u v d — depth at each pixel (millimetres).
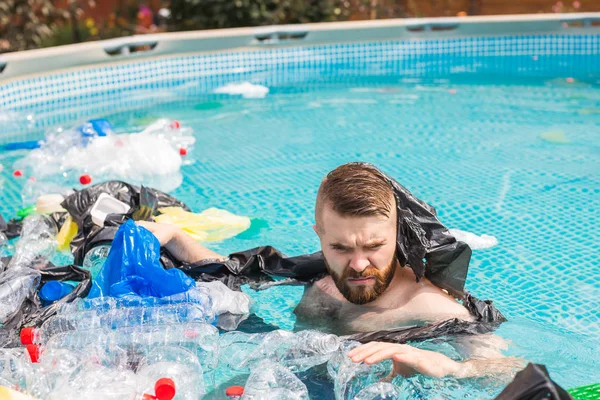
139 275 3076
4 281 3127
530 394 1941
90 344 2648
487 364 2572
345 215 2566
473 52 10062
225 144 6105
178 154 5527
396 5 12883
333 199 2584
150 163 5316
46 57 7754
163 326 2793
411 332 2703
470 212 4555
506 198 4770
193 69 8914
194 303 2973
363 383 2521
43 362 2527
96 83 8148
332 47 9602
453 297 2953
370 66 9508
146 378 2420
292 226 4348
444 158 5645
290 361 2697
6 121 6914
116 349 2646
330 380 2590
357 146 6004
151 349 2676
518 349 2801
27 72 7637
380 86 8344
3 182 5160
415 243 2805
